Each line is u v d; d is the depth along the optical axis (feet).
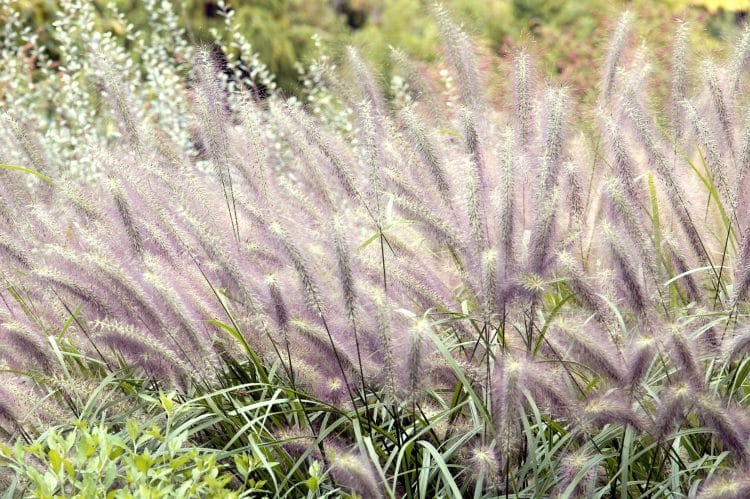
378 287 10.72
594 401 9.53
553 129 11.21
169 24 27.04
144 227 11.60
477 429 10.48
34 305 12.80
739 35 13.69
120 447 9.86
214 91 12.80
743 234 11.32
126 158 14.05
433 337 9.70
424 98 15.33
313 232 12.28
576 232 11.46
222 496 9.34
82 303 11.44
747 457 9.30
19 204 13.55
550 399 9.84
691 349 9.55
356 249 11.13
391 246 12.03
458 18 15.67
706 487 9.13
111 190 11.35
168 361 11.15
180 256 12.01
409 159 12.53
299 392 10.88
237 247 11.99
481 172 11.88
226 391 10.82
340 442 11.48
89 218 12.33
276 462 10.06
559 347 10.68
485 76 14.46
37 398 11.76
